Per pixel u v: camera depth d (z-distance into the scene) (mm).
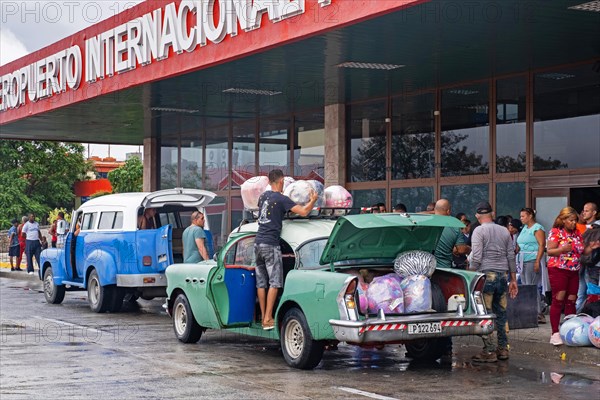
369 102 21078
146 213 17125
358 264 10727
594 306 12047
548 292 14992
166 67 18031
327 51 15367
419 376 10047
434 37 14211
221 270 11312
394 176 20328
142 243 16344
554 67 16734
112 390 9141
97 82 20812
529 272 14039
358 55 15758
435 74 17781
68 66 22000
